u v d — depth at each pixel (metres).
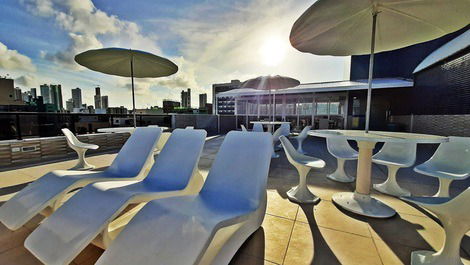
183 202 1.63
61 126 5.73
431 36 2.67
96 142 6.00
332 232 1.93
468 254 1.63
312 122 11.18
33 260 1.54
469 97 5.00
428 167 2.60
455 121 5.40
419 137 2.04
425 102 7.16
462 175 2.25
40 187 2.00
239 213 1.55
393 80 9.04
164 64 4.48
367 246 1.73
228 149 2.16
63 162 4.60
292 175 3.79
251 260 1.56
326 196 2.77
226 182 1.96
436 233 1.90
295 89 9.61
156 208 1.49
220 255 1.41
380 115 9.91
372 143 2.37
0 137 4.63
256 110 12.56
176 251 1.13
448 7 2.04
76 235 1.38
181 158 2.50
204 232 1.21
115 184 2.03
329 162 4.81
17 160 4.44
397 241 1.79
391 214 2.20
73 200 1.70
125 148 2.97
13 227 1.67
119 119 7.27
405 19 2.35
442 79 6.14
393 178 2.94
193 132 2.64
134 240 1.26
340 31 2.62
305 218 2.19
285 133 6.48
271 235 1.88
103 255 1.22
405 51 10.02
